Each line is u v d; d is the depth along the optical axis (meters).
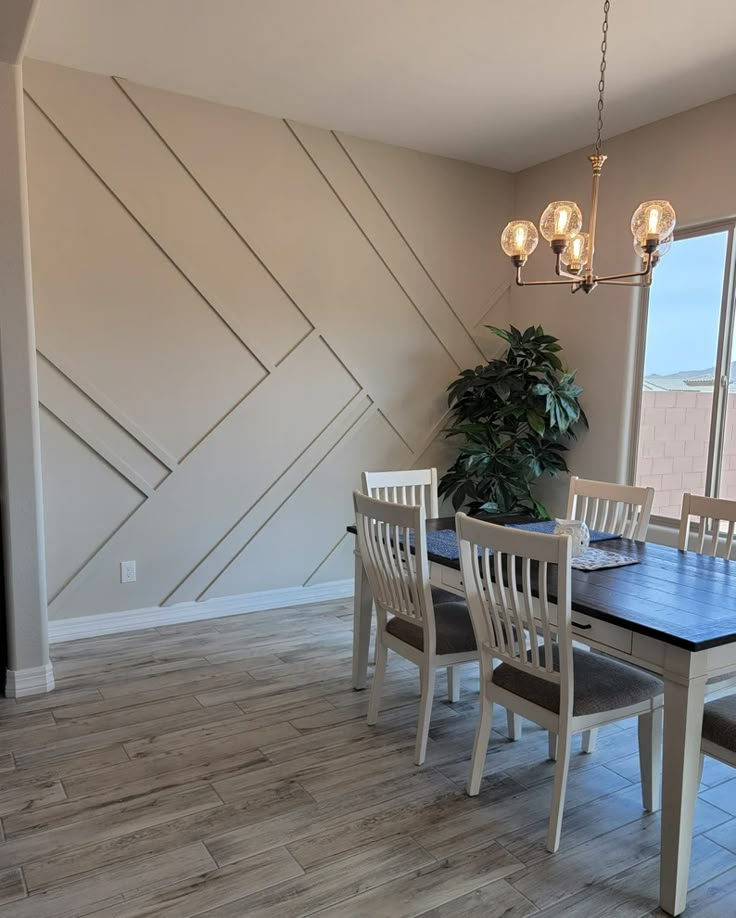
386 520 2.42
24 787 2.22
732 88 3.33
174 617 3.80
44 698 2.87
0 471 2.81
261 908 1.72
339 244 4.11
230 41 2.97
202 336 3.73
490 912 1.72
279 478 4.05
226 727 2.64
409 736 2.61
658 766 2.14
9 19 2.23
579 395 4.29
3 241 2.67
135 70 3.27
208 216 3.68
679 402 3.78
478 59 3.09
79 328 3.39
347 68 3.21
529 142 4.16
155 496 3.67
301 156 3.93
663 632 1.69
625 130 3.93
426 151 4.36
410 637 2.48
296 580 4.20
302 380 4.07
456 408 4.62
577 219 2.27
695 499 2.69
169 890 1.77
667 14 2.66
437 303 4.54
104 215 3.41
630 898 1.78
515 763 2.44
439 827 2.05
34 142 3.21
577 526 2.50
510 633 2.04
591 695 1.96
